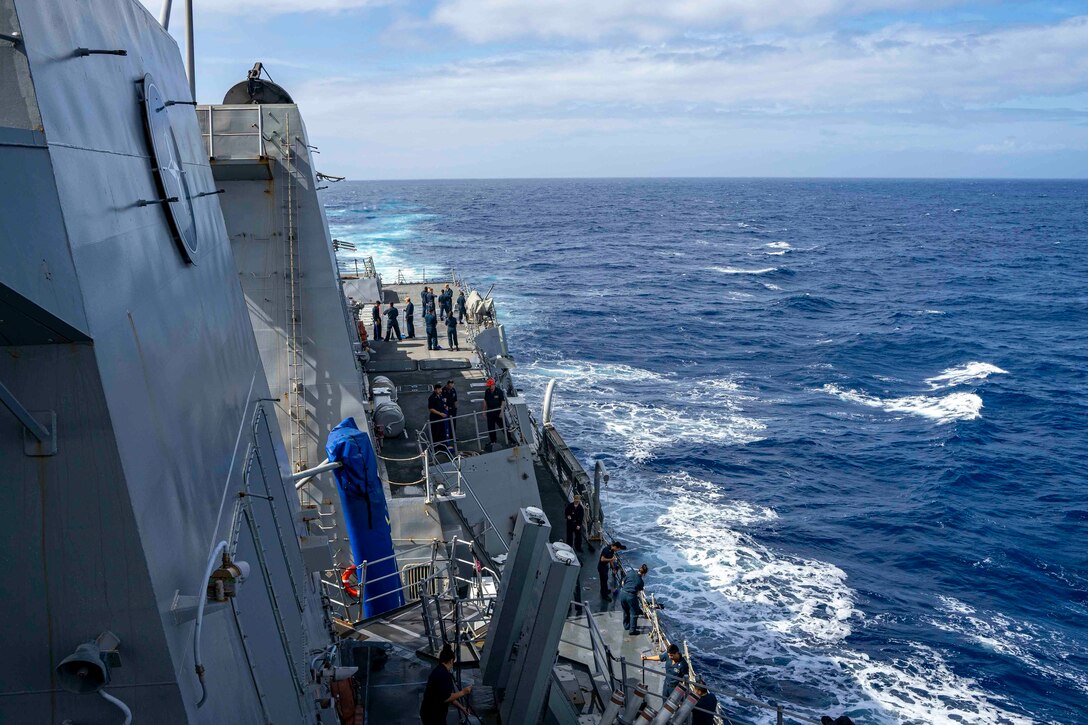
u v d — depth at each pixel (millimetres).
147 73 4852
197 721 3494
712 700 11070
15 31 2938
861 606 24938
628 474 34219
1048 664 22562
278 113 15367
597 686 10250
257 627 5230
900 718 19859
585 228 151750
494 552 18125
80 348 3023
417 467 17859
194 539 3979
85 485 3070
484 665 8859
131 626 3195
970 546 29609
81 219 3174
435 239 118125
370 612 13578
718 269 99875
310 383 16109
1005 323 70562
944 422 43250
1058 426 43625
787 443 39094
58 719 3205
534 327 62406
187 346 4652
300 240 15836
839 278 95938
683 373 51750
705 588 25328
